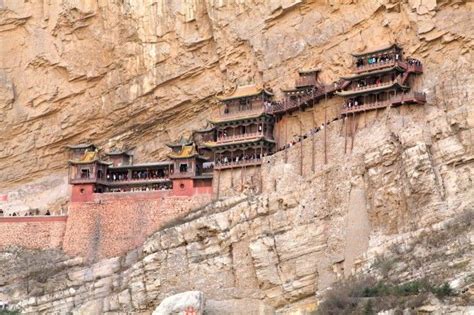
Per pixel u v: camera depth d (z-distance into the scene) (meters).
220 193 72.56
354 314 51.50
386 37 69.75
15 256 75.81
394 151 60.78
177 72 83.19
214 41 81.12
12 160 89.12
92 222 76.19
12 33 89.06
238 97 76.69
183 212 73.12
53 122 89.00
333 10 73.94
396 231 58.62
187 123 84.62
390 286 52.72
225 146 74.38
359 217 61.19
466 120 59.84
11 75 88.88
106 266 71.81
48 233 77.25
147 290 66.94
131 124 86.81
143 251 69.19
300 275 61.62
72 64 87.12
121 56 85.62
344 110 66.44
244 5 79.00
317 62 74.44
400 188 59.31
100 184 78.81
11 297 71.25
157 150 85.81
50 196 86.81
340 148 65.31
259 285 62.88
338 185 63.12
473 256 51.00
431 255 53.53
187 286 65.81
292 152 68.50
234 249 65.06
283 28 77.06
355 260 59.47
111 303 68.38
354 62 71.00
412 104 63.34
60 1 87.00
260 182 70.44
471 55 63.97
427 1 66.56
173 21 83.12
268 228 64.12
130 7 84.75
